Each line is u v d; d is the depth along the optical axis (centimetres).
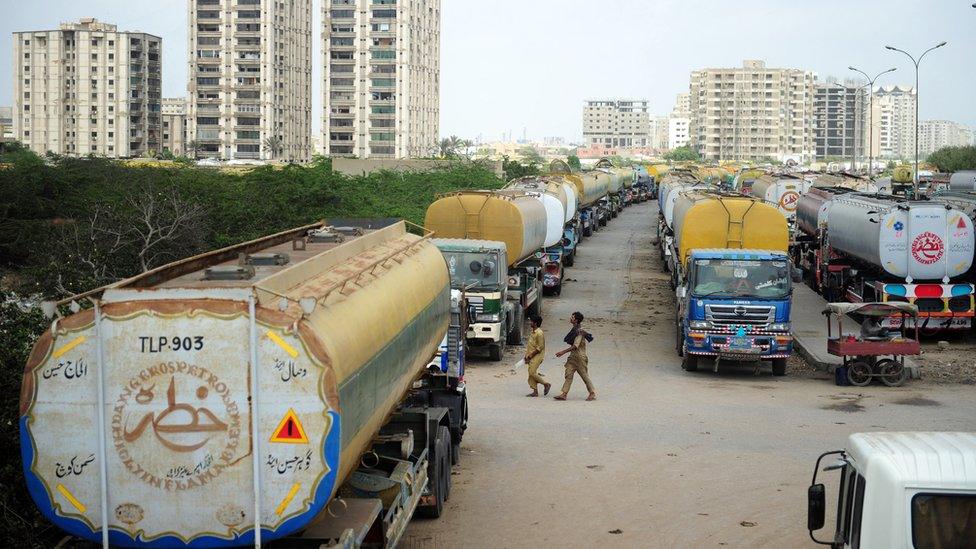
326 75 17262
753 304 2414
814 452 1712
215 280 871
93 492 783
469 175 6688
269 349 775
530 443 1781
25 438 780
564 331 3133
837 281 3578
